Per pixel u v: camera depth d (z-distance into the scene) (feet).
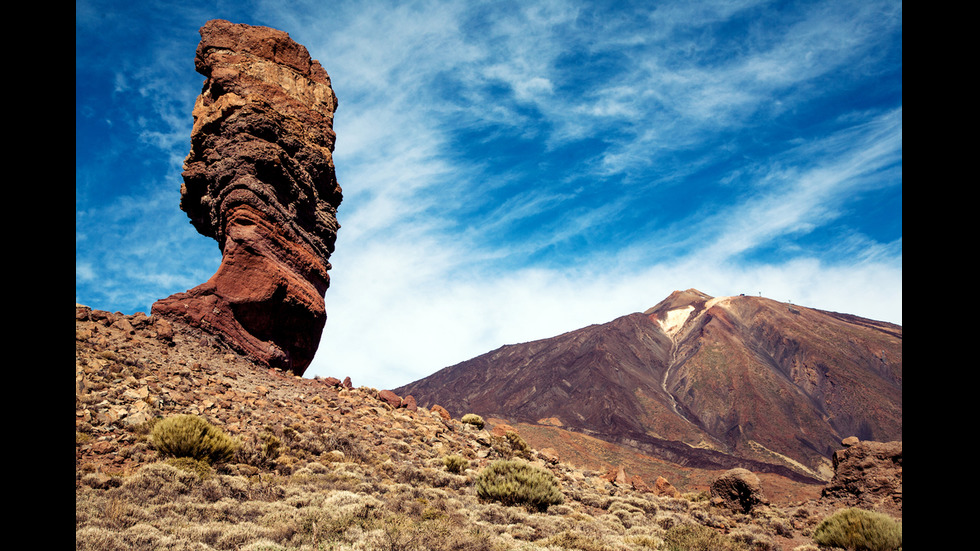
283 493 52.26
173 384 73.15
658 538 59.31
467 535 41.60
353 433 81.25
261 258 101.30
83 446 52.37
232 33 118.73
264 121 110.42
